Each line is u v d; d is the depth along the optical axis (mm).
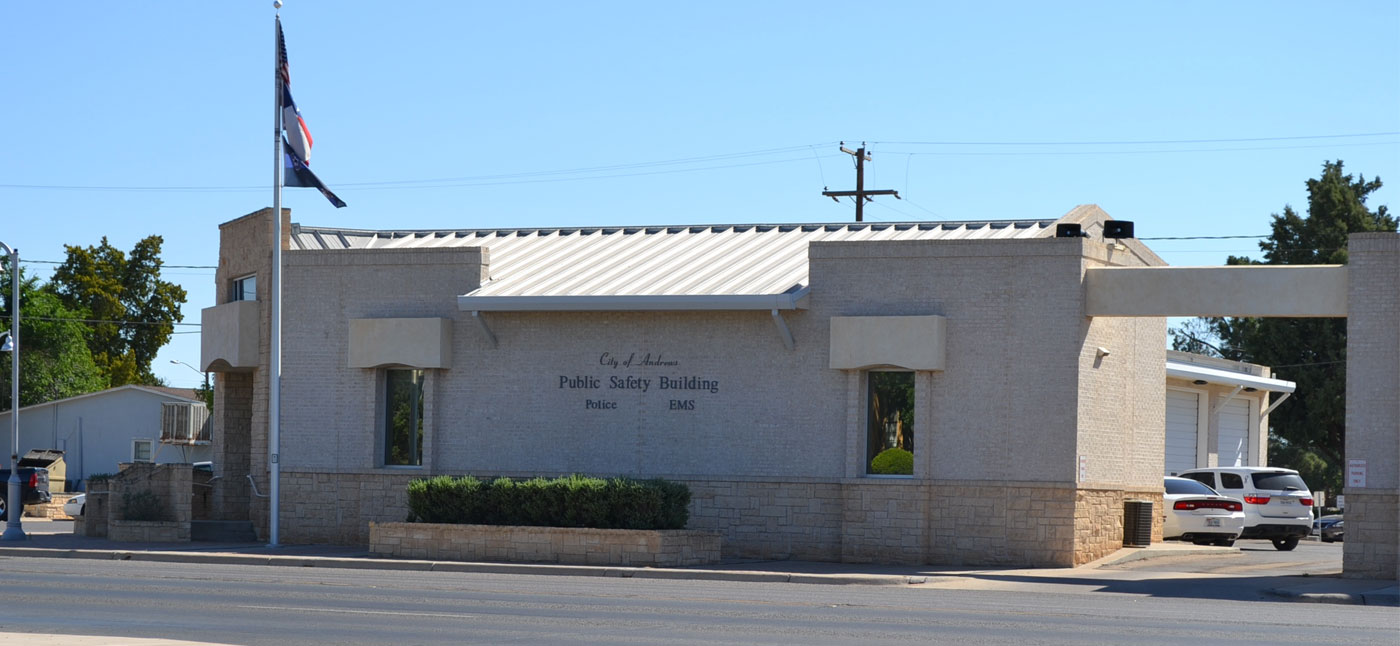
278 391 27094
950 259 24875
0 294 66812
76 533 31500
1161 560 25984
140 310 81312
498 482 25203
